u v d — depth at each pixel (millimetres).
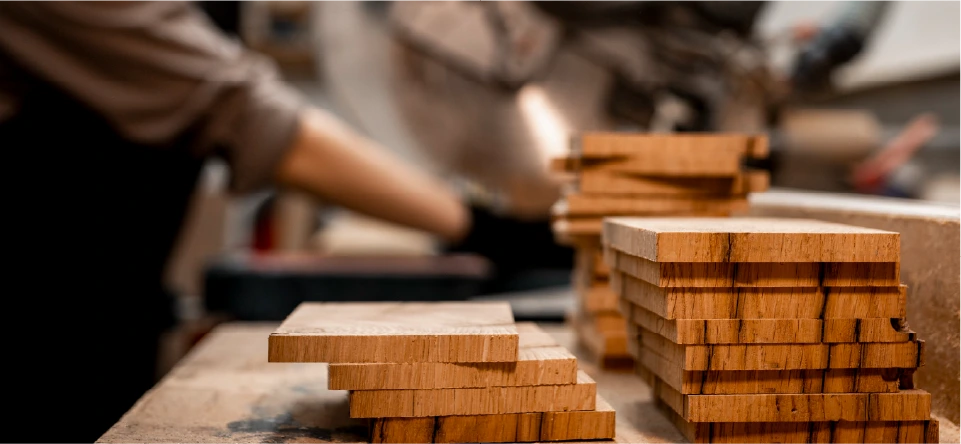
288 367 1188
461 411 980
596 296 1190
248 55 1695
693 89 1851
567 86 1933
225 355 1234
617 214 1146
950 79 2740
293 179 1729
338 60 2094
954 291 1021
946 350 1028
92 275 1618
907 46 2793
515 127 1994
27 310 1580
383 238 2746
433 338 974
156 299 1823
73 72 1432
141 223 1680
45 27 1403
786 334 964
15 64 1443
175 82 1509
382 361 973
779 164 1775
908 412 971
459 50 1947
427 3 1939
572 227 1162
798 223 1036
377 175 1824
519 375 983
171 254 1859
